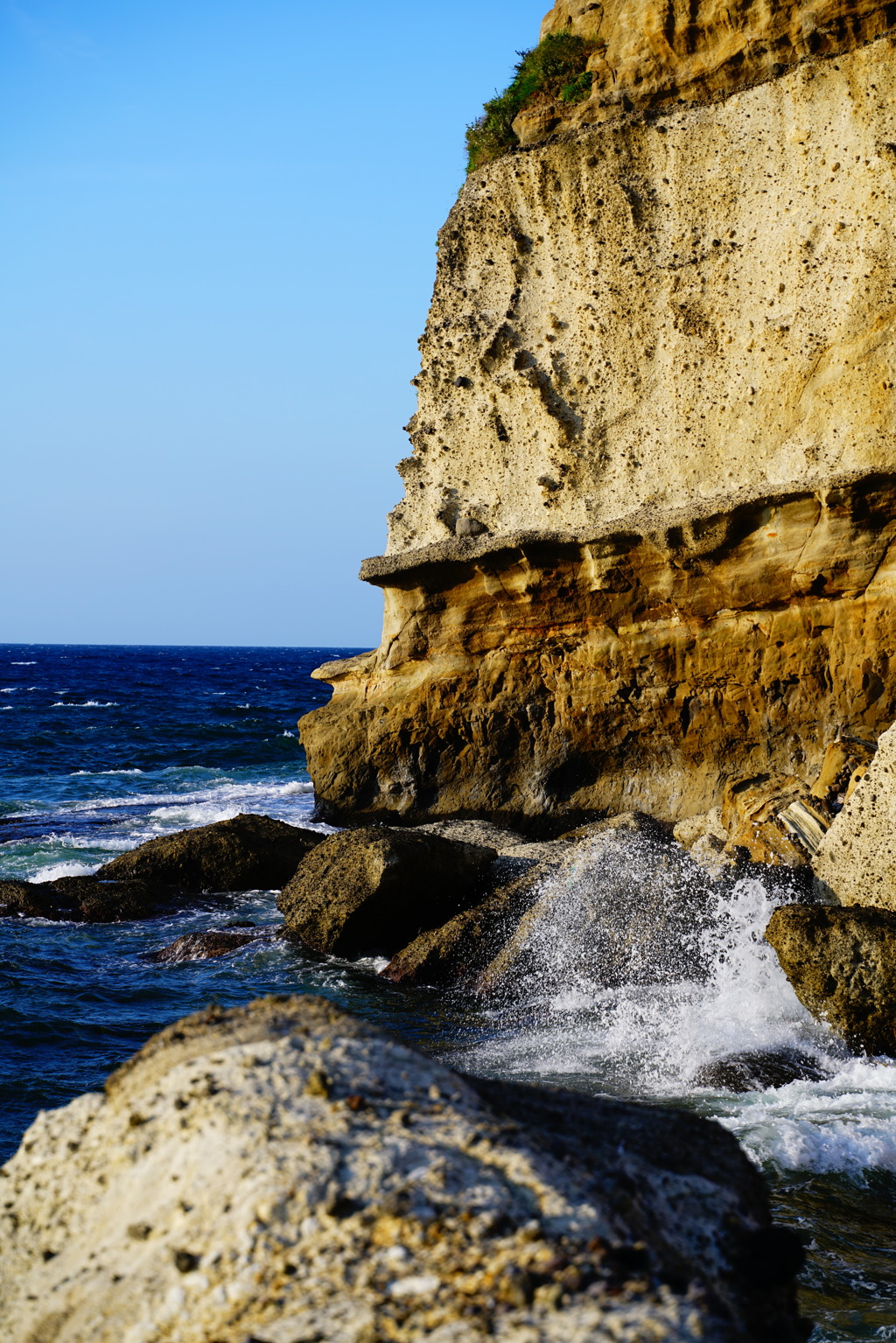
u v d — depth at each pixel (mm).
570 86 20906
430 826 17297
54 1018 11414
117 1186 3131
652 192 19688
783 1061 9602
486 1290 2412
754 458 18016
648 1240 2740
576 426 20000
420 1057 3508
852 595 16516
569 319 20406
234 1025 3762
